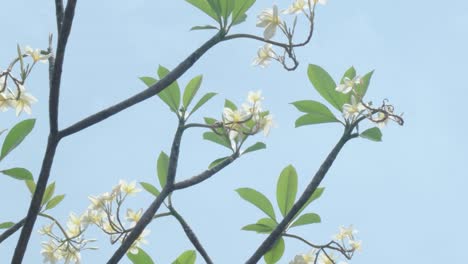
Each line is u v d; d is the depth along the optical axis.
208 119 4.45
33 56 4.11
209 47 4.15
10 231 4.19
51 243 4.43
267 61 4.36
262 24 4.22
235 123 4.33
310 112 4.36
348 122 4.25
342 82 4.39
